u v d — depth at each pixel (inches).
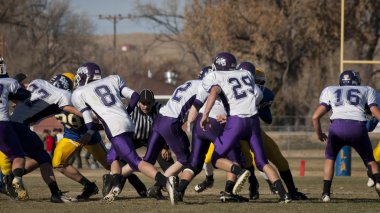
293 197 1115.9
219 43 4311.0
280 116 4035.4
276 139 3587.6
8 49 5280.5
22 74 1111.0
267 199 1125.7
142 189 1137.4
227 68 1013.8
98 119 1023.6
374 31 4264.3
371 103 1033.5
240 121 980.6
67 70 6013.8
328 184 1046.4
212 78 985.5
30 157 1063.0
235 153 1073.5
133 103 1031.6
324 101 1043.9
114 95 1029.8
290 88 4384.8
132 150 1006.4
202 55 5408.5
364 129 1027.3
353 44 4281.5
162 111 1051.9
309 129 3634.4
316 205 969.5
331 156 1049.5
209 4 4576.8
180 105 1039.6
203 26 4530.0
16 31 5369.1
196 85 1045.8
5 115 1028.5
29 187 1387.8
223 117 1001.5
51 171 1054.4
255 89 1000.2
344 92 1035.9
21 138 1058.1
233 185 1058.7
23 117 1063.6
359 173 2268.7
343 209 925.8
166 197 1112.8
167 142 1044.5
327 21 4202.8
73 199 1048.8
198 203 1009.5
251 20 4271.7
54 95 1066.1
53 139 2573.8
